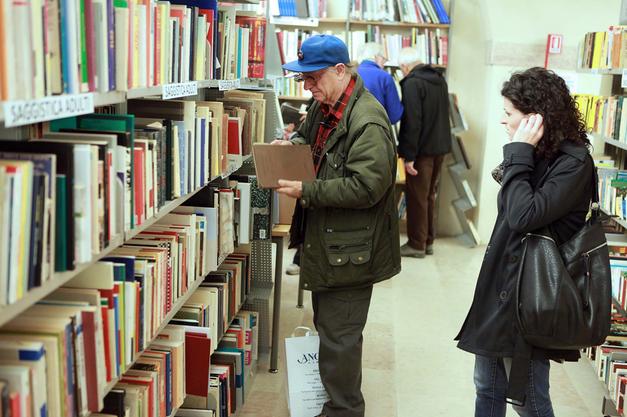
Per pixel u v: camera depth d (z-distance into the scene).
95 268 1.50
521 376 1.96
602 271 1.93
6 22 1.03
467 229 6.29
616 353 3.03
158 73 1.83
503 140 6.18
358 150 2.40
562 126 1.93
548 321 1.88
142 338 1.75
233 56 2.80
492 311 2.05
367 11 6.13
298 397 2.84
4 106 1.01
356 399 2.68
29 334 1.27
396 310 4.46
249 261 3.34
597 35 4.32
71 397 1.33
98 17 1.39
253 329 3.35
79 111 1.29
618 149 4.16
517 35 5.94
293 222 2.71
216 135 2.44
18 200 1.09
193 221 2.23
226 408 2.63
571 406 3.21
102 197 1.41
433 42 6.21
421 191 5.66
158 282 1.87
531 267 1.92
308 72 2.47
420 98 5.41
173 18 1.96
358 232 2.50
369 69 5.10
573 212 1.96
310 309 4.38
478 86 6.46
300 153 2.60
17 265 1.09
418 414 3.07
